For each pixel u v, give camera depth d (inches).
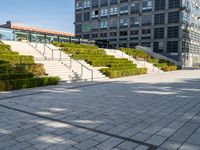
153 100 448.1
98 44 1771.7
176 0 2086.6
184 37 2137.1
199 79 868.6
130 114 342.3
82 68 818.2
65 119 310.5
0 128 270.1
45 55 953.5
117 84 684.7
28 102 411.2
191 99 462.9
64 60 915.4
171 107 391.5
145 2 2284.7
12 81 537.6
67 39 1513.3
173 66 1550.2
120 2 2461.9
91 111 355.6
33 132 258.5
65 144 227.0
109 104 406.6
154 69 1370.6
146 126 286.7
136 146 225.6
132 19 2386.8
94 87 614.5
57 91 537.3
